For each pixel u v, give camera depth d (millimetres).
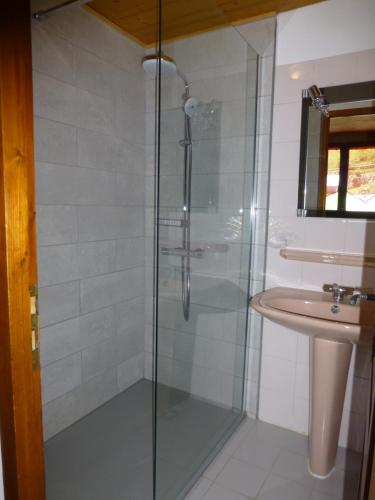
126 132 2158
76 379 1972
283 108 1771
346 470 1646
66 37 1725
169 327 1564
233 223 1875
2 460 794
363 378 1708
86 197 1923
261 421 2023
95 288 2037
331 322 1358
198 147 1654
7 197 684
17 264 713
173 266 1588
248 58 1793
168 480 1492
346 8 1595
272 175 1834
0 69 651
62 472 1628
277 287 1856
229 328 1928
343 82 1627
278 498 1493
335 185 1683
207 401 1796
